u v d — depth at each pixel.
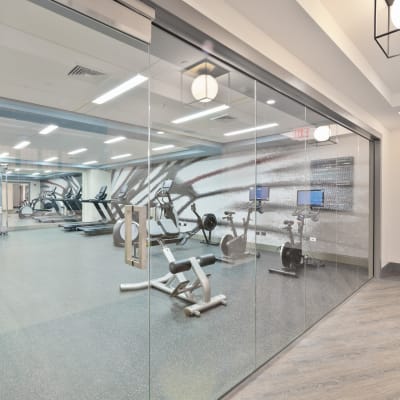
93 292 3.37
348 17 1.93
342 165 3.98
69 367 1.96
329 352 2.18
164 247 4.89
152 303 3.10
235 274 4.11
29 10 1.77
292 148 4.39
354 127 3.43
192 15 1.40
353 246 4.07
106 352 2.16
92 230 5.29
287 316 2.80
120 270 4.05
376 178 4.18
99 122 4.45
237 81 2.40
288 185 4.53
